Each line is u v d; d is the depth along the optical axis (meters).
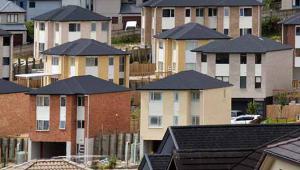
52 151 122.56
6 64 157.12
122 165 112.06
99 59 145.25
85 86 122.62
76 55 144.62
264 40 141.00
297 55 148.00
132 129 125.69
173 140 54.22
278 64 139.38
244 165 51.22
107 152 119.06
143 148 119.38
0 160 118.88
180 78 121.25
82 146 120.94
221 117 121.50
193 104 120.19
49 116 122.12
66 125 121.25
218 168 51.66
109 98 123.19
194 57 151.00
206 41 149.88
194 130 54.84
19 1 188.50
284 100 135.62
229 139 54.34
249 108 132.50
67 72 146.25
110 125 123.31
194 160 51.66
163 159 54.59
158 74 150.50
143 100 120.25
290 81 141.50
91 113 121.38
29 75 146.62
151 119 120.00
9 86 127.75
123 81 147.62
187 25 155.50
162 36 154.38
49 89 122.19
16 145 121.00
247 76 137.25
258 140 54.50
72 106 121.25
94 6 186.00
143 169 55.34
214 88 120.38
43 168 72.75
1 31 157.50
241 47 137.62
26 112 126.50
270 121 123.25
